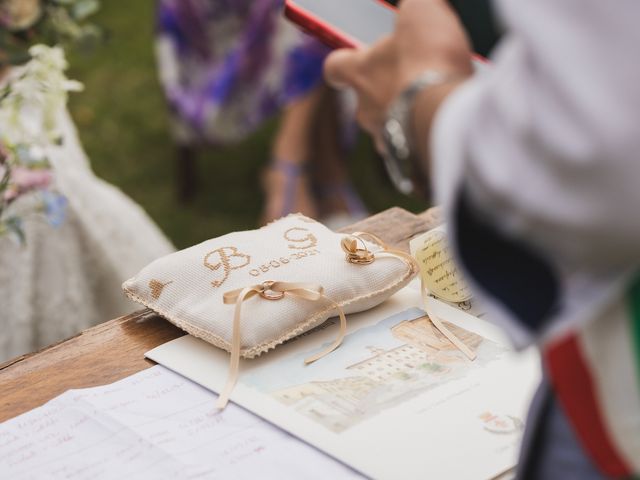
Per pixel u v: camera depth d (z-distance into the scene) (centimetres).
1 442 91
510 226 52
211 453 89
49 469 87
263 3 261
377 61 67
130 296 113
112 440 91
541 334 55
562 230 49
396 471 86
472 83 56
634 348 57
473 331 109
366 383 100
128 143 336
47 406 97
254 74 272
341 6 87
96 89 364
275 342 103
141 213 187
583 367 60
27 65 148
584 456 63
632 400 58
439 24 63
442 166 54
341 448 89
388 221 136
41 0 146
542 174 49
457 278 115
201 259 112
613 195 47
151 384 101
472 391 98
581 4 47
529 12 49
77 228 167
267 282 107
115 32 399
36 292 163
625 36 46
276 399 97
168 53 285
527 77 49
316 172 281
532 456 68
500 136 50
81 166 174
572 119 47
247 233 119
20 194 146
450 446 90
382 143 65
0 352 161
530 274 55
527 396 97
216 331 104
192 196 310
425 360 104
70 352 107
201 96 284
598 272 52
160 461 88
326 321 112
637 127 45
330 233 121
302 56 263
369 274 112
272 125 354
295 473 87
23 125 154
